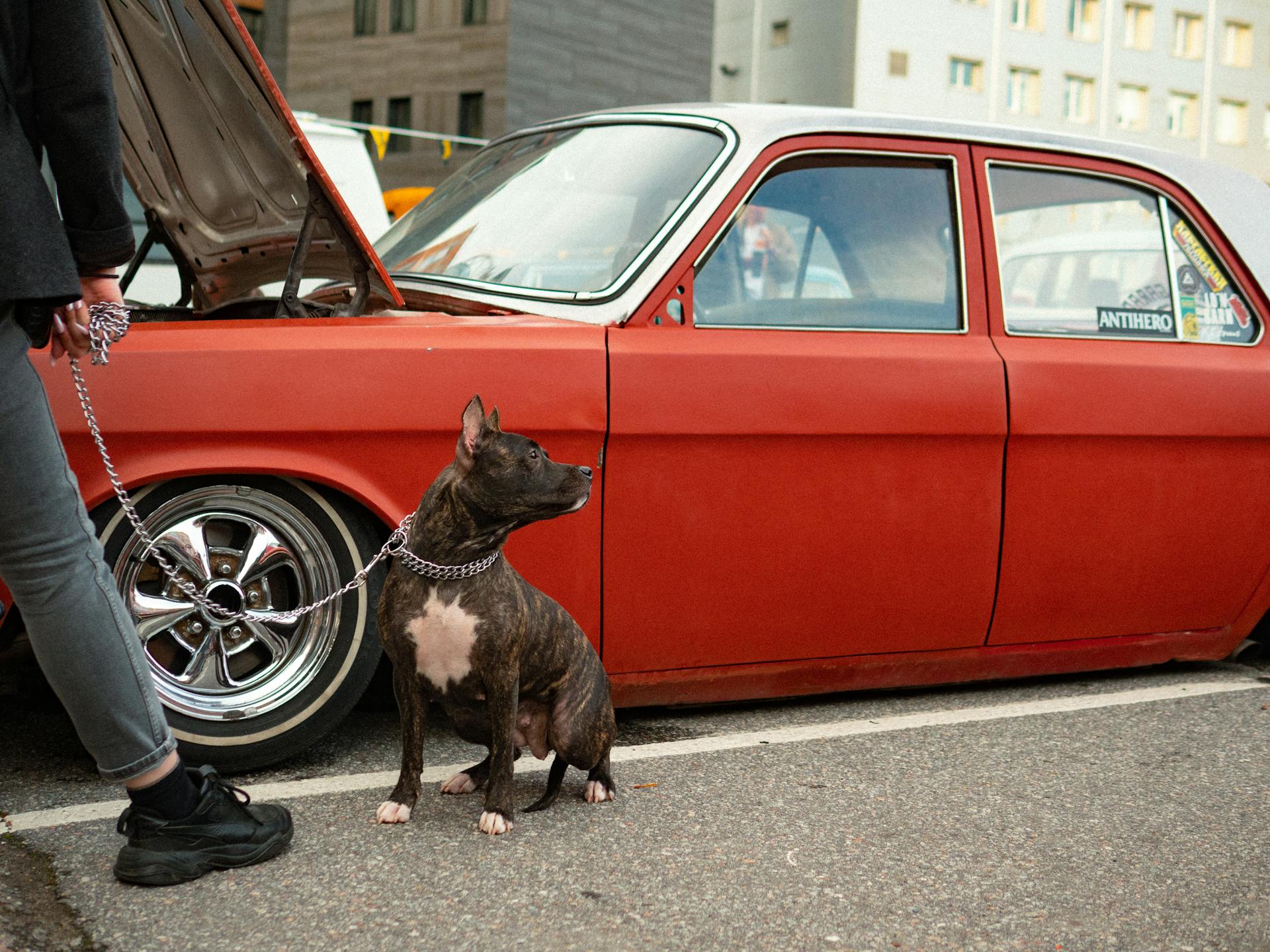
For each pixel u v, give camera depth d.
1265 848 2.74
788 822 2.79
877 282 3.60
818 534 3.41
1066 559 3.76
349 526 3.00
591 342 3.14
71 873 2.36
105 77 2.03
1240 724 3.69
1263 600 4.17
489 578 2.60
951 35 39.47
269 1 27.47
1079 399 3.69
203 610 2.92
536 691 2.74
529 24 25.12
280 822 2.50
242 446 2.85
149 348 2.78
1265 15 43.72
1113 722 3.67
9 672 3.80
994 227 3.78
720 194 3.41
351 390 2.90
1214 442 3.93
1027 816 2.88
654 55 27.84
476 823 2.71
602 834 2.68
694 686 3.40
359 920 2.22
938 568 3.58
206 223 3.59
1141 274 4.02
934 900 2.41
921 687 4.02
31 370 2.10
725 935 2.23
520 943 2.16
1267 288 4.16
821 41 39.72
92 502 2.74
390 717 3.53
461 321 3.14
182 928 2.16
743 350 3.30
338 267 3.48
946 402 3.50
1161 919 2.37
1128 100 41.94
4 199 1.95
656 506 3.22
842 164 3.63
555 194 3.75
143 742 2.26
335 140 7.86
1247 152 44.12
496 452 2.51
